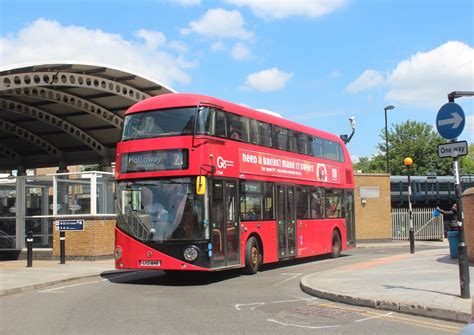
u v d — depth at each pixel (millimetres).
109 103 31641
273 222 17109
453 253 17812
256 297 11656
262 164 16750
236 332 8086
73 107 32125
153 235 13773
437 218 37531
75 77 26359
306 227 19359
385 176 35719
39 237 22469
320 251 20391
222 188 14492
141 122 14422
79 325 8789
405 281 12203
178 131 13930
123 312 9953
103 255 21344
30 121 37062
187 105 14055
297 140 19328
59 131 39000
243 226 15430
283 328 8344
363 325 8477
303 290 12555
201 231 13570
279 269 17906
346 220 23016
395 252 26062
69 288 13781
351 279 13094
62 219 21516
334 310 9844
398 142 65375
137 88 29453
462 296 9633
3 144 43531
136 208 14086
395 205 41094
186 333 8047
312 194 20062
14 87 24188
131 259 13938
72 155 43344
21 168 45812
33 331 8383
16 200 22906
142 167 14133
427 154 64125
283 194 17938
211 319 9156
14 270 17375
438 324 8461
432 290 10680
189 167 13680
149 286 13945
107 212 22172
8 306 10992
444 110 10141
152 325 8688
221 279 15195
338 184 22484
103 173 21797
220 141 14586
